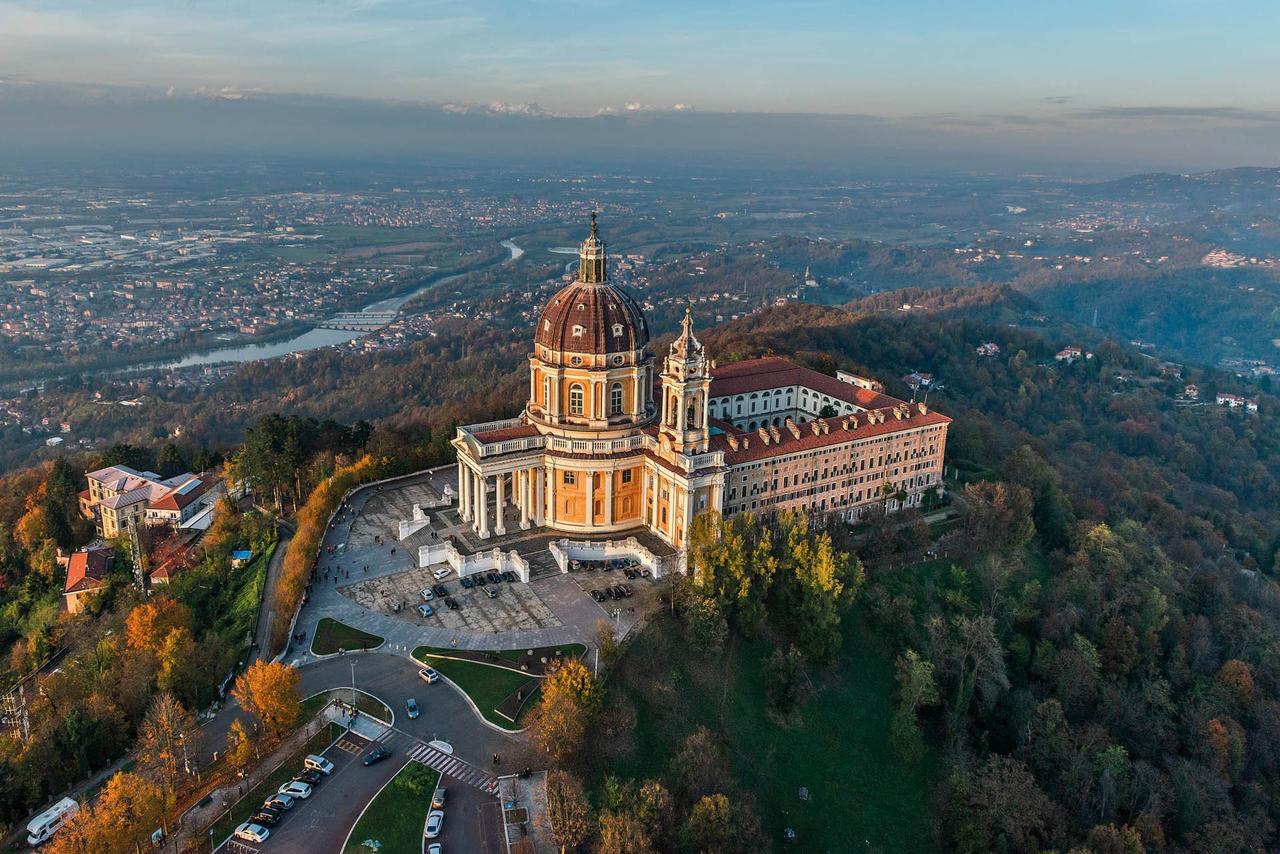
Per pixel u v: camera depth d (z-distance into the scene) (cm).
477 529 18912
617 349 18475
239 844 10444
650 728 13162
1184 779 15350
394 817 10938
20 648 18325
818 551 15800
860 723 14975
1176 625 19638
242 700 12275
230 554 19988
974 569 18862
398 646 14862
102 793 10519
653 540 18562
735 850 10856
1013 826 13300
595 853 10350
